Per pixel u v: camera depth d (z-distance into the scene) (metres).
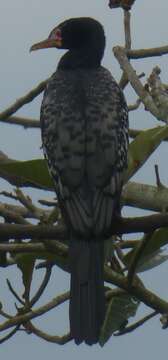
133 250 11.59
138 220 10.67
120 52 12.70
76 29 12.80
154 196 12.29
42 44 12.99
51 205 11.64
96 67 12.45
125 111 11.63
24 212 12.51
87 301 10.58
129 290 11.41
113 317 11.90
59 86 11.62
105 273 11.34
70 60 12.48
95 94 11.41
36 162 11.06
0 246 11.22
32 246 11.20
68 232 10.76
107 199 10.82
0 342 11.90
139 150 11.15
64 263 11.55
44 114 11.44
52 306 11.85
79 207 10.80
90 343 10.36
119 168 11.01
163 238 11.39
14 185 11.62
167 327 11.58
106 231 10.71
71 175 10.90
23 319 11.79
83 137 10.99
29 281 11.77
